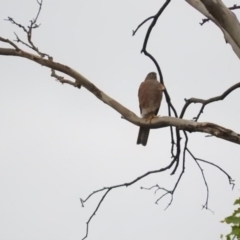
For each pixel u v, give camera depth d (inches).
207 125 436.5
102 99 467.5
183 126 444.1
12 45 460.4
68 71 465.1
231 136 433.1
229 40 408.2
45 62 461.7
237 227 366.9
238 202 373.7
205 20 461.7
